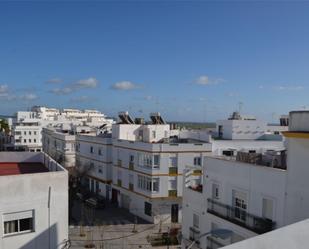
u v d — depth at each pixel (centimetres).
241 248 566
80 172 6016
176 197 4466
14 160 2377
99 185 5791
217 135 5469
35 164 2347
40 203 1622
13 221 1564
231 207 2109
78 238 3816
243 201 2067
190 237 2570
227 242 2130
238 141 4747
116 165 5250
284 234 609
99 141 5688
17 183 1562
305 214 1666
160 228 4175
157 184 4422
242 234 2000
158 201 4450
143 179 4578
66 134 7094
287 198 1752
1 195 1523
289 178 1744
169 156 4431
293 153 1730
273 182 1838
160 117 5862
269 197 1861
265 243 582
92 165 5950
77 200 5619
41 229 1625
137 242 3747
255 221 1900
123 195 5166
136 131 5525
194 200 2545
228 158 2420
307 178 1662
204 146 4538
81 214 4809
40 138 10756
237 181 2092
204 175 2419
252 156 2134
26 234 1584
